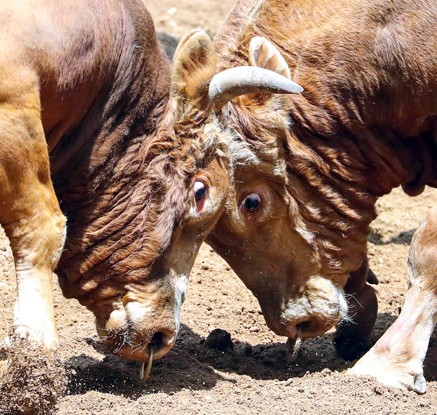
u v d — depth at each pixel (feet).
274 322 49.06
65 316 52.70
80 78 41.93
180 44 44.21
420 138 49.78
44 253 39.99
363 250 50.24
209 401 41.98
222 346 49.75
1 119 39.04
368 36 47.44
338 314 49.01
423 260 46.42
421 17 46.93
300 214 48.29
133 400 41.60
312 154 48.03
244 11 48.98
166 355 47.57
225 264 59.93
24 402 38.17
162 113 44.60
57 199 42.78
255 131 46.47
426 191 71.05
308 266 48.73
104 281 44.16
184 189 44.21
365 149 48.85
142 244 43.78
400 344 45.65
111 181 43.88
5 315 51.01
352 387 43.65
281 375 47.65
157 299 44.01
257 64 46.03
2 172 39.22
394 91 47.75
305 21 48.21
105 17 43.14
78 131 43.57
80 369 45.01
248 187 47.19
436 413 42.27
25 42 39.65
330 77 47.78
